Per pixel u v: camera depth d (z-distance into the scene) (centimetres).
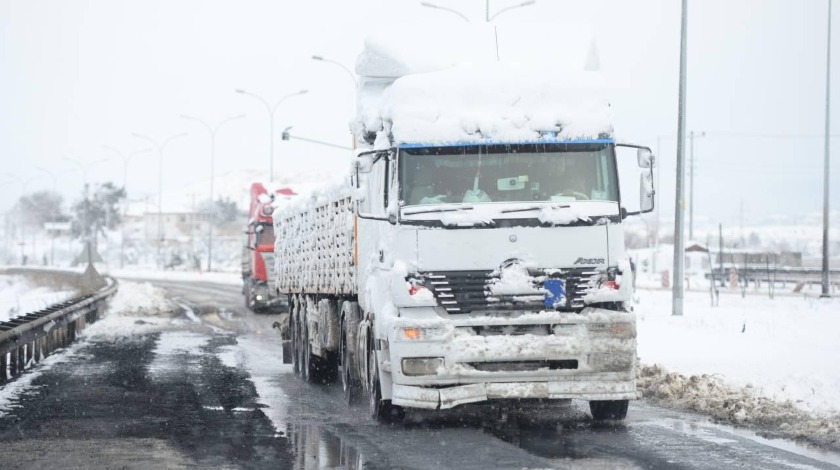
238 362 2441
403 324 1301
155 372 2161
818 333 2594
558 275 1320
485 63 1491
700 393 1591
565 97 1377
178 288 7344
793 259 7869
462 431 1341
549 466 1075
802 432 1266
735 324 2903
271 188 4906
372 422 1438
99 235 18400
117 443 1259
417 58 1522
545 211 1320
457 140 1347
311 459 1146
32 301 4806
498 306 1310
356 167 1373
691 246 7725
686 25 3522
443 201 1336
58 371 2169
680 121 3419
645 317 3309
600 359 1307
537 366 1311
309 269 2077
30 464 1119
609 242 1334
